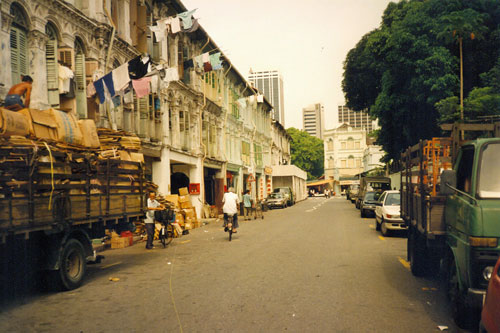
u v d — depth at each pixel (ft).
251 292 23.44
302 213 103.04
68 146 26.27
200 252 40.75
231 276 28.12
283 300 21.61
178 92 79.15
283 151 235.61
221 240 50.78
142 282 27.27
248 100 109.81
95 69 49.65
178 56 81.66
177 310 20.20
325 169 341.41
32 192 21.80
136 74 45.14
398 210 50.37
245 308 20.24
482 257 15.88
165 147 72.13
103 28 52.70
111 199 30.25
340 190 334.24
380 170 207.00
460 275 17.28
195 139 89.20
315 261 33.47
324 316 18.75
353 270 29.68
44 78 42.01
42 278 24.57
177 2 75.72
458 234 18.13
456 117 65.16
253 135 149.18
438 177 21.75
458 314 17.15
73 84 45.83
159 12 73.36
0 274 22.62
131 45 61.05
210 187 106.52
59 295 24.08
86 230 28.14
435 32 74.90
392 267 30.83
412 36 77.05
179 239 54.29
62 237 25.07
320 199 237.66
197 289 24.57
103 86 43.11
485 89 64.64
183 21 53.98
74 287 25.64
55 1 43.37
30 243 23.29
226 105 116.67
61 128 26.27
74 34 47.73
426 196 21.91
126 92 47.91
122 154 33.12
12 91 29.35
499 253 15.74
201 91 92.27
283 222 75.56
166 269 31.83
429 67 75.25
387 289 23.91
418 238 26.66
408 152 29.37
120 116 57.72
